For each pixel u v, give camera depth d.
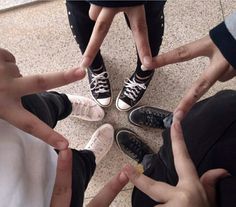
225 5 0.84
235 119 0.46
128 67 0.83
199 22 0.83
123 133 0.80
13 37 0.84
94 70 0.77
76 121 0.81
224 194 0.35
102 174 0.79
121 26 0.83
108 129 0.80
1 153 0.32
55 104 0.58
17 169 0.32
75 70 0.38
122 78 0.82
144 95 0.82
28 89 0.36
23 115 0.35
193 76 0.82
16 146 0.33
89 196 0.78
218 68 0.42
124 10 0.42
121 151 0.81
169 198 0.32
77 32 0.63
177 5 0.84
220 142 0.44
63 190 0.34
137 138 0.81
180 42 0.83
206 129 0.47
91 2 0.42
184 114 0.43
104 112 0.82
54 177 0.37
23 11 0.85
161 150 0.54
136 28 0.43
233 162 0.41
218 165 0.42
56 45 0.84
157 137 0.81
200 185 0.32
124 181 0.35
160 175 0.50
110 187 0.35
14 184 0.31
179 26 0.83
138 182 0.33
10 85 0.35
